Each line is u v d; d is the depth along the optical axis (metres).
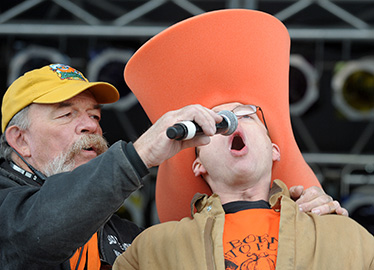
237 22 2.69
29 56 7.14
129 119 7.71
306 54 7.14
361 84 7.39
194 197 2.69
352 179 8.02
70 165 3.18
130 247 2.64
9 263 2.54
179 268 2.38
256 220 2.50
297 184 3.00
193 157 2.89
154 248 2.52
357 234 2.40
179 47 2.70
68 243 2.35
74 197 2.30
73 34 6.82
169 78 2.77
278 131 2.90
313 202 2.63
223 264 2.32
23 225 2.40
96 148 3.25
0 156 3.33
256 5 6.69
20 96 3.24
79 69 7.20
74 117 3.25
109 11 6.95
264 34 2.74
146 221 8.05
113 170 2.27
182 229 2.52
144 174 2.30
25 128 3.22
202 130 2.25
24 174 3.20
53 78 3.31
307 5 6.55
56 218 2.31
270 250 2.37
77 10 6.77
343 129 7.71
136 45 7.12
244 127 2.68
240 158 2.62
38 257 2.41
